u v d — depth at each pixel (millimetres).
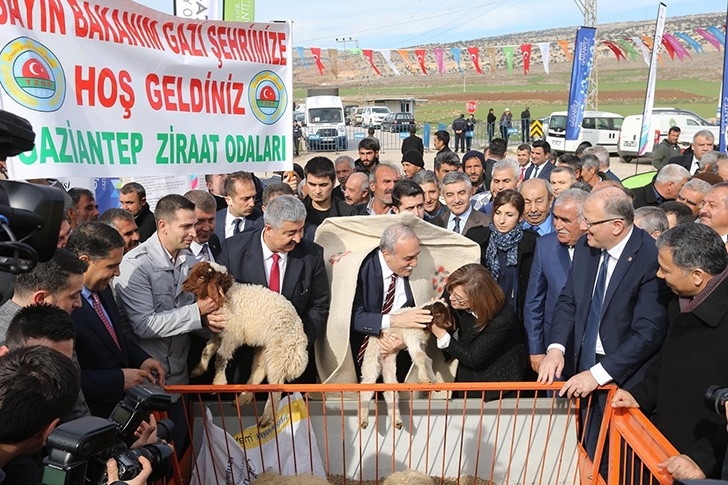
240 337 3836
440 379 4445
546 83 89500
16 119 1945
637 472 3268
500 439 4012
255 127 4680
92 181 6898
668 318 3561
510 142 34875
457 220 6258
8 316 2773
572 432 3992
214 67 4434
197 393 3773
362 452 4066
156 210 3996
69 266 2836
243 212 6008
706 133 11078
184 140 4320
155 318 3730
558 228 4457
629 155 28641
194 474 3703
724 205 4844
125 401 2408
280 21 4785
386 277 4266
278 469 3775
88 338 3279
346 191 7285
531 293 4695
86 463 1858
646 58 20125
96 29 3834
